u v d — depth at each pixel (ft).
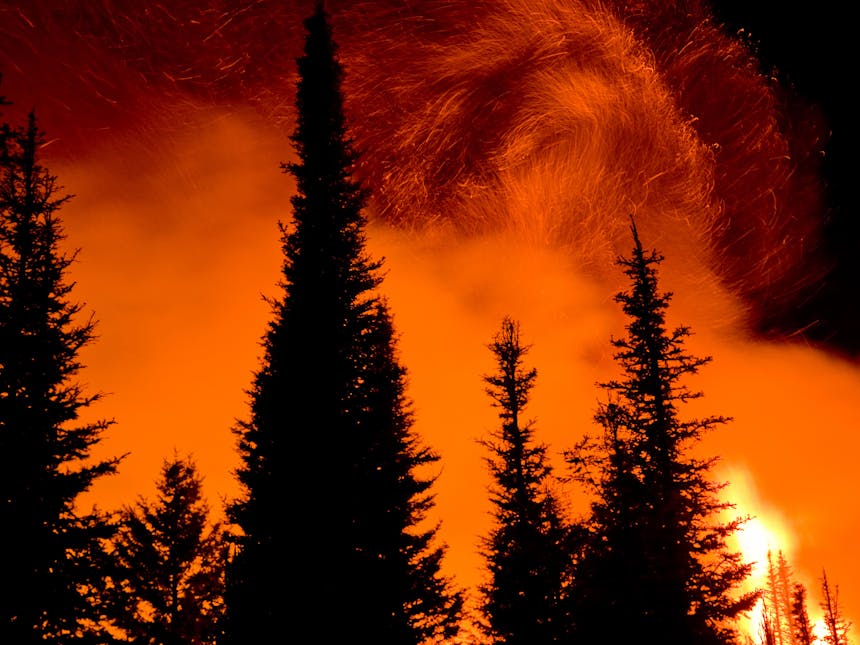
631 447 61.82
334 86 63.62
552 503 68.39
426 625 60.29
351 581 48.08
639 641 46.60
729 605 55.01
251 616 46.39
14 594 45.57
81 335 52.42
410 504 57.16
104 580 51.49
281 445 50.01
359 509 50.88
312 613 46.06
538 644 62.95
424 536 59.62
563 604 62.64
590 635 48.75
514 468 70.23
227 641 46.60
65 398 51.21
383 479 53.47
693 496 60.44
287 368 51.98
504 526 69.67
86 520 50.55
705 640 48.78
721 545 58.13
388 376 57.31
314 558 47.39
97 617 50.44
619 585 48.37
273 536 48.06
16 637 45.03
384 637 49.08
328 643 45.85
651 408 64.23
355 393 54.03
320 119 61.82
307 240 56.59
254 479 49.67
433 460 58.75
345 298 55.67
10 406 48.47
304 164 60.08
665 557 50.80
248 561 47.70
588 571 52.26
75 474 49.85
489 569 68.64
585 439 59.77
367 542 51.49
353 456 51.39
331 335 53.21
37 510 47.83
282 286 55.98
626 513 51.29
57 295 52.54
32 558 46.70
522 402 72.38
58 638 47.44
